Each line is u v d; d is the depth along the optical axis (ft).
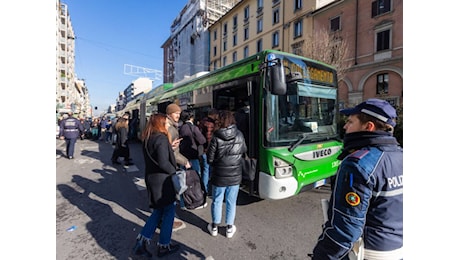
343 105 58.49
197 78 19.45
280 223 11.32
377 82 53.62
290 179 11.22
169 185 8.30
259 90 11.66
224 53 114.11
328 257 4.09
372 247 3.94
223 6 135.54
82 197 14.94
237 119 13.17
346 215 3.87
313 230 10.64
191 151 13.84
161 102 28.02
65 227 10.87
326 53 46.80
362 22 55.83
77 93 222.89
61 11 138.51
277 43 82.23
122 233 10.33
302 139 11.81
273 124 11.33
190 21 136.46
